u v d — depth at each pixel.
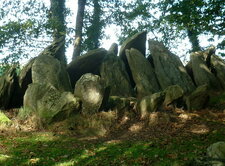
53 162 8.24
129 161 8.27
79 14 22.80
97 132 11.59
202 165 7.11
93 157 8.67
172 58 17.72
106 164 8.09
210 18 14.70
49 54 17.05
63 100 12.41
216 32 15.54
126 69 18.36
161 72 16.94
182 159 8.22
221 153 7.39
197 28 16.23
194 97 14.41
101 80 13.65
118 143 10.08
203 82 16.89
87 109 12.85
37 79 14.19
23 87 14.90
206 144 9.55
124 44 18.78
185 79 16.78
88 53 17.00
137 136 11.06
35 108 12.47
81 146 9.85
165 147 9.41
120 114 13.22
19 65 23.28
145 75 16.53
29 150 9.22
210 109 14.45
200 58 17.97
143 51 19.44
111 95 15.92
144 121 12.64
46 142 10.21
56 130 11.63
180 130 11.53
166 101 13.85
